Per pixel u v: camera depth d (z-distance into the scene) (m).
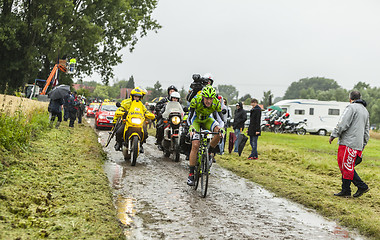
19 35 35.41
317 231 4.98
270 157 12.73
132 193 6.48
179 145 9.46
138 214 5.30
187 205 5.92
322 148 18.50
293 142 21.78
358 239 4.72
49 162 7.76
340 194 7.00
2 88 35.09
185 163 10.27
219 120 6.96
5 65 35.88
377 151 19.23
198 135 6.87
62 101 15.86
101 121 21.11
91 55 41.38
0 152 7.10
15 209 4.52
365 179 9.32
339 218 5.54
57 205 5.02
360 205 6.32
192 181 6.94
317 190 7.34
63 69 36.53
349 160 6.89
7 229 3.95
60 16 33.94
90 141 12.94
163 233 4.58
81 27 34.84
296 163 11.55
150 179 7.75
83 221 4.47
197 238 4.48
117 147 10.70
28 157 7.81
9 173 6.06
